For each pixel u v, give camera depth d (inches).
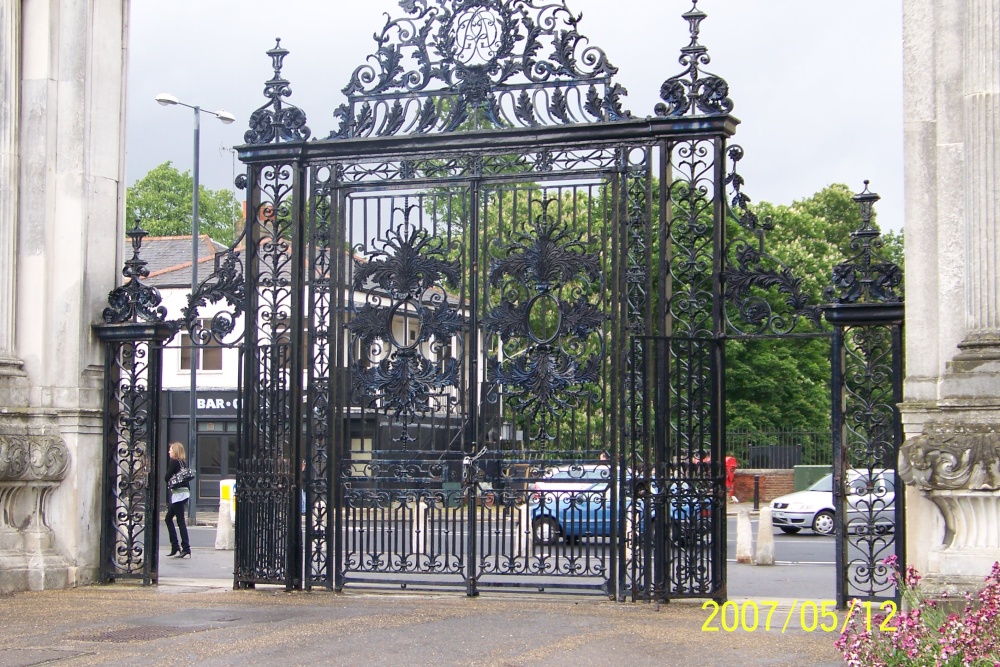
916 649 298.0
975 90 402.9
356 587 511.5
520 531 482.3
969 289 400.5
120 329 531.5
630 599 466.3
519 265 490.6
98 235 541.6
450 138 496.7
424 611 446.6
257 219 524.7
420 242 505.4
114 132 551.8
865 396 438.3
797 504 965.8
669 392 462.9
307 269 523.5
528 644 374.6
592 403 478.9
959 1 413.4
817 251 1244.5
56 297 531.2
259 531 515.2
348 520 505.4
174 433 1252.5
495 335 492.7
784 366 1305.4
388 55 510.9
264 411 516.4
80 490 527.5
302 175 519.5
